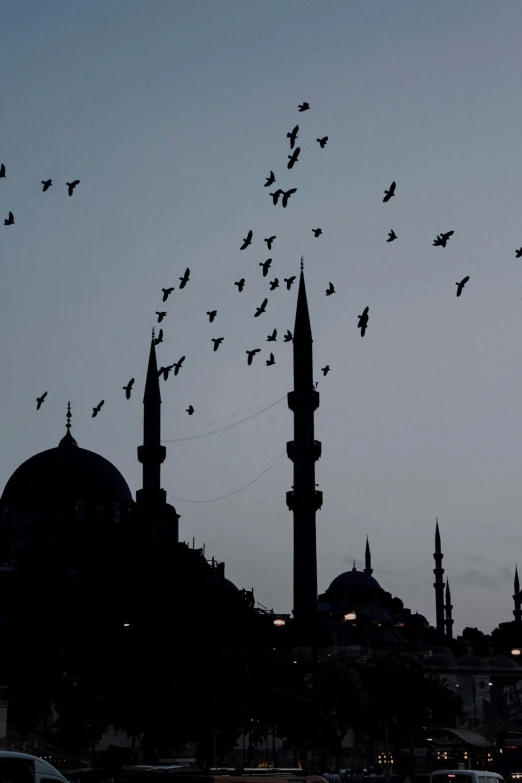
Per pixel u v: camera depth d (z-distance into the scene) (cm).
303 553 18912
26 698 13212
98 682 13225
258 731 14238
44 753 12262
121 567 16388
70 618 15750
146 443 19788
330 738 14000
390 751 16000
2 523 18350
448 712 16750
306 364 19600
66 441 19700
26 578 16412
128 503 18712
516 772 13162
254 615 17812
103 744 14712
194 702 12900
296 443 19325
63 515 18225
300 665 14438
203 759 11631
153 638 14862
